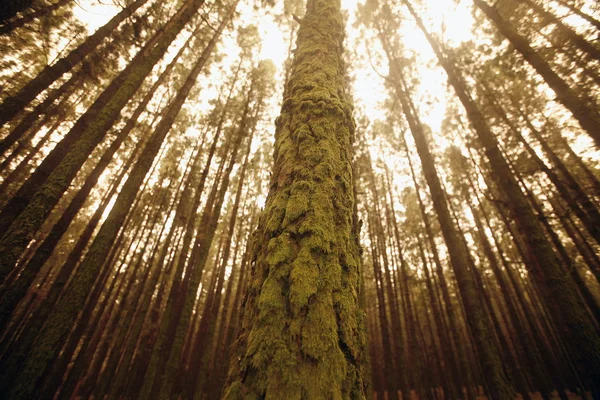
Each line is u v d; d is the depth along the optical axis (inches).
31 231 117.8
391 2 368.8
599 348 117.5
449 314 419.2
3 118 166.2
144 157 181.5
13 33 239.6
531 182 448.5
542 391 394.3
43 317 210.1
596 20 217.2
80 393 516.1
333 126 59.8
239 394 29.8
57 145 177.9
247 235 611.8
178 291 292.5
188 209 546.9
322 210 44.9
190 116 551.8
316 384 29.4
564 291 132.6
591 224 223.0
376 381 553.6
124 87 154.5
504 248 669.9
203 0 203.5
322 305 35.5
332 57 83.2
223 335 501.4
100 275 378.6
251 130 493.4
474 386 563.8
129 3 227.9
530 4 268.2
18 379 108.0
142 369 304.3
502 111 407.5
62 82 324.5
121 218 154.4
